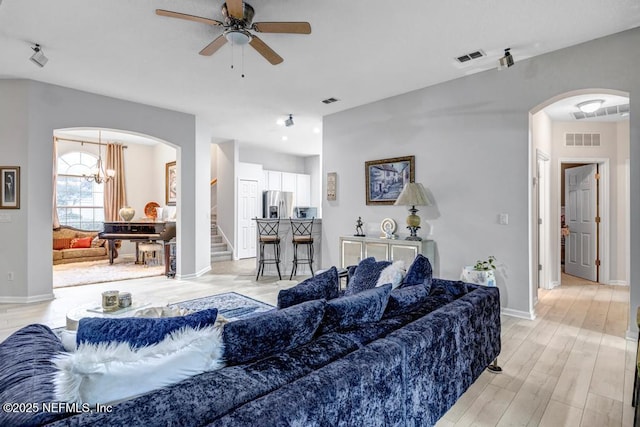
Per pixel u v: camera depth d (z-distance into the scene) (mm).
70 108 4461
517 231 3629
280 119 5961
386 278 2586
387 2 2592
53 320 3564
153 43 3244
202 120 6051
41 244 4316
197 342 1118
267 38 3133
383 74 3975
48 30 3002
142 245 6836
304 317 1388
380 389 1307
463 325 1935
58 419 864
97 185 8289
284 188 9391
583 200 5785
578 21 2846
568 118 5062
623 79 3006
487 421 1920
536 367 2543
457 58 3559
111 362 979
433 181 4305
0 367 1110
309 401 1019
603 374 2436
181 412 894
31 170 4227
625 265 5262
